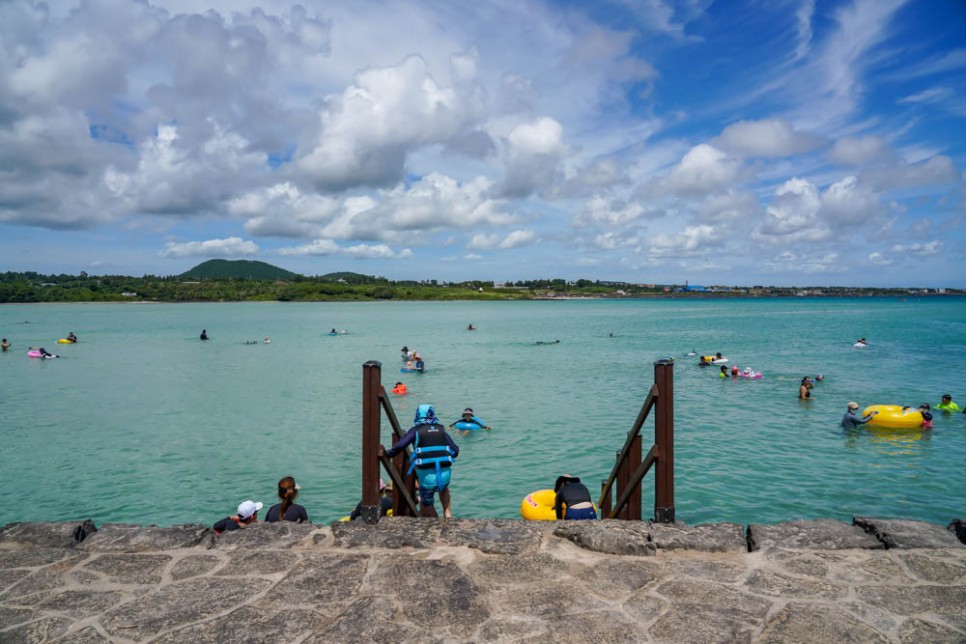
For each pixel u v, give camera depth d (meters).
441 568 4.59
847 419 18.39
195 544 5.05
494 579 4.40
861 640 3.56
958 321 83.88
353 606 4.03
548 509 8.68
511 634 3.67
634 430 6.27
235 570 4.60
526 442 16.97
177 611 3.99
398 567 4.62
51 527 5.26
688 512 11.36
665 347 48.03
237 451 16.53
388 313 132.50
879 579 4.32
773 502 11.86
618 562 4.66
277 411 22.53
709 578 4.38
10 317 113.94
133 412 22.64
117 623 3.85
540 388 27.23
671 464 5.43
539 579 4.39
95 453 16.52
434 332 69.50
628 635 3.64
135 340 59.53
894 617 3.81
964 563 4.52
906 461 14.66
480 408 22.38
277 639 3.64
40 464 15.45
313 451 16.47
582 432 18.20
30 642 3.65
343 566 4.64
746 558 4.70
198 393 27.03
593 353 43.69
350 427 19.59
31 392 27.78
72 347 51.88
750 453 15.43
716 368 34.00
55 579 4.47
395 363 38.38
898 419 18.19
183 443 17.55
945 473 13.66
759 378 29.66
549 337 60.38
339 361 40.00
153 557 4.82
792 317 101.12
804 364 35.41
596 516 6.50
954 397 24.11
